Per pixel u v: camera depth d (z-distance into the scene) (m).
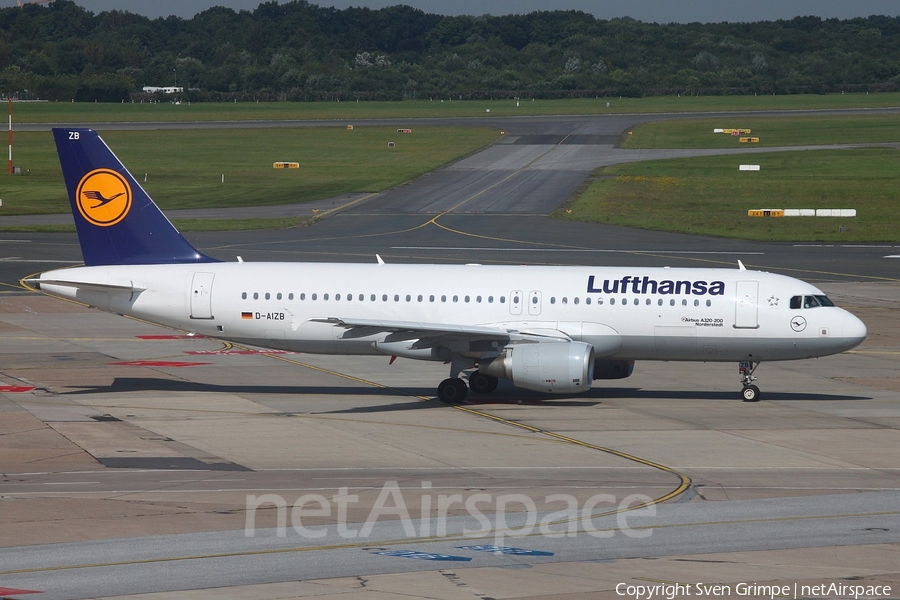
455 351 155.38
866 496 105.62
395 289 162.00
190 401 156.12
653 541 89.12
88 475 111.19
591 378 153.00
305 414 148.25
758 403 159.88
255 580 77.62
